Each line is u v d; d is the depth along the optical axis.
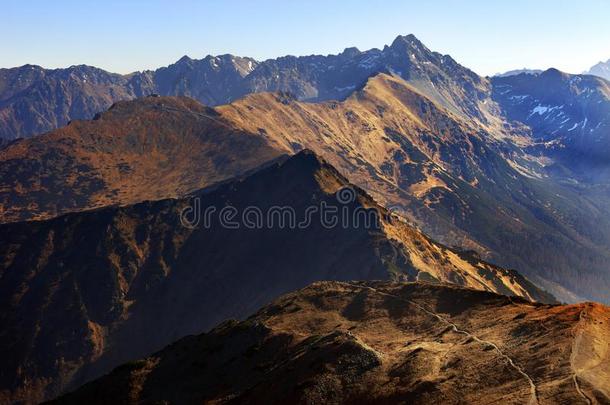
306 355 66.88
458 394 49.75
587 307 61.56
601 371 48.22
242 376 72.19
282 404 58.62
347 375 59.12
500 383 49.72
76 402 78.44
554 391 45.81
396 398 52.38
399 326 74.81
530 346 55.31
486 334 62.94
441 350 60.53
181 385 75.75
